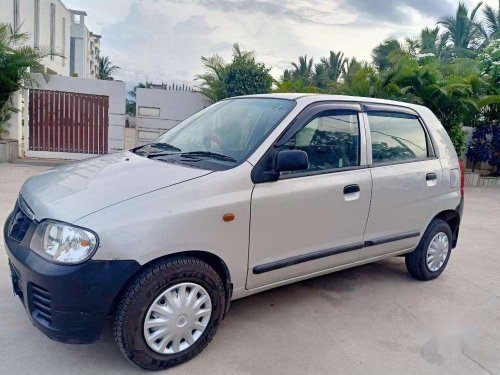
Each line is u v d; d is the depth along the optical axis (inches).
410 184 163.9
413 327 144.2
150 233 103.1
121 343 105.2
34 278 100.7
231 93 506.3
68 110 465.1
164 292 107.9
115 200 105.2
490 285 185.3
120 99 471.5
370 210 151.4
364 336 136.3
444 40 1095.6
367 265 200.7
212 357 119.0
